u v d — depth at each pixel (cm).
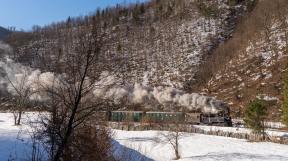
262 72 7488
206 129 4262
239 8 11506
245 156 2809
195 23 11250
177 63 9544
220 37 10356
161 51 10238
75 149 1009
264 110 3784
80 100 980
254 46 8531
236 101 7031
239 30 10169
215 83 8200
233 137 3869
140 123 4494
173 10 12531
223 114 5050
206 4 12012
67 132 958
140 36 11231
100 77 939
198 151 3023
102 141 1114
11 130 2581
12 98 3744
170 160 2712
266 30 8744
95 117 1031
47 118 990
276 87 6706
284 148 3197
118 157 1461
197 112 5138
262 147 3241
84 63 938
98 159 1066
